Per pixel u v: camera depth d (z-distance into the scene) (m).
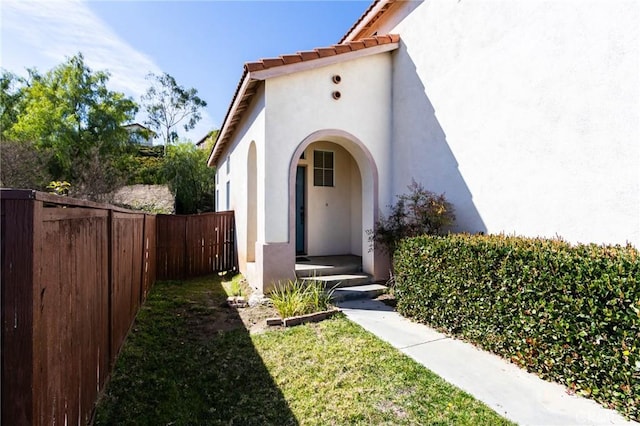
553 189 5.27
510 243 4.79
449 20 7.47
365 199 9.43
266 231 7.91
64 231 2.50
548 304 4.06
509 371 4.32
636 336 3.26
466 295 5.30
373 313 6.79
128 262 5.63
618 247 4.02
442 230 7.37
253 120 9.14
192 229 11.40
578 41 4.92
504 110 6.12
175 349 5.07
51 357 2.21
